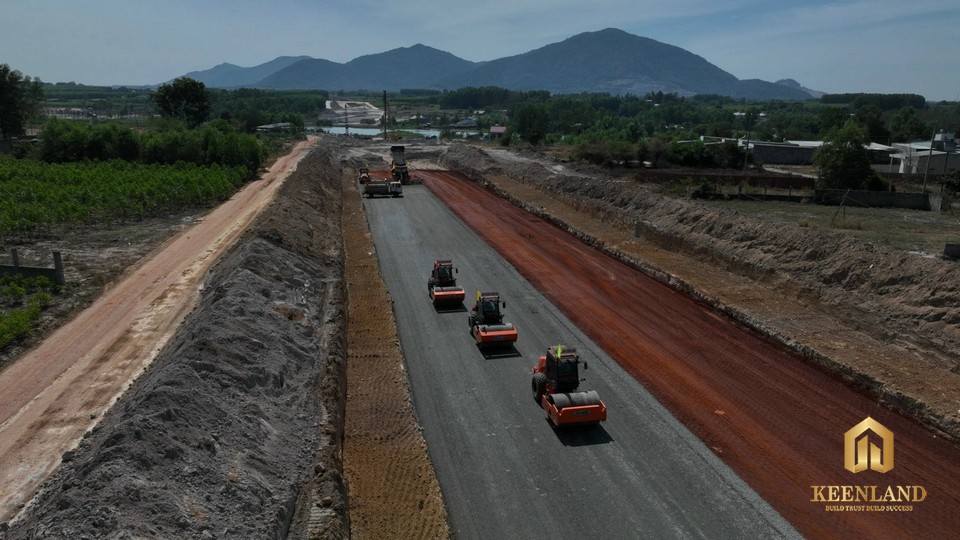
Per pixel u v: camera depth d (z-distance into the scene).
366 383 22.75
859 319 27.95
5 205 45.25
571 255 41.47
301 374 21.70
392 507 15.98
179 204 53.47
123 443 13.59
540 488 17.05
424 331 28.27
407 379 23.41
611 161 83.94
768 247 35.72
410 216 54.34
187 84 118.12
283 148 110.81
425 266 38.81
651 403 21.62
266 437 16.97
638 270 38.12
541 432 19.86
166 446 14.01
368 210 57.31
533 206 57.56
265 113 199.38
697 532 15.36
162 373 17.67
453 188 71.19
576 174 69.62
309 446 17.64
